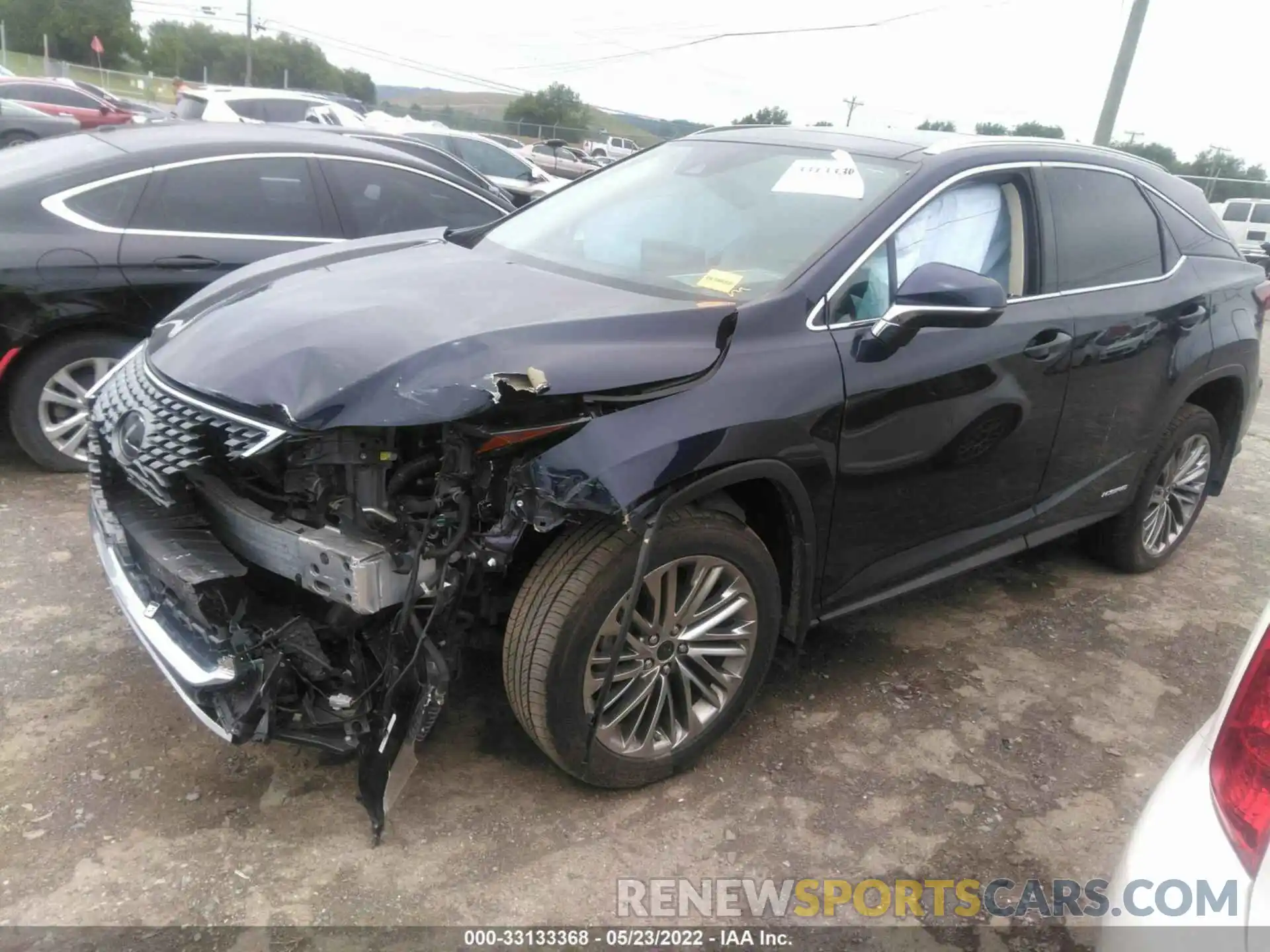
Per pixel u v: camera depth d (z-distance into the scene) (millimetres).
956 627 3951
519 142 31141
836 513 2918
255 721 2352
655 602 2623
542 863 2523
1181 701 3561
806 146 3510
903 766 3037
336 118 15008
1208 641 4020
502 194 8305
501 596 2643
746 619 2844
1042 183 3547
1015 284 3383
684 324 2689
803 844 2680
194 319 2906
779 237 3080
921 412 3008
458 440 2348
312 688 2420
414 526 2371
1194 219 4309
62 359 4461
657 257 3193
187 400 2494
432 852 2525
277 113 14781
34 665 3148
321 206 5082
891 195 3088
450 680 2490
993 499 3488
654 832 2668
